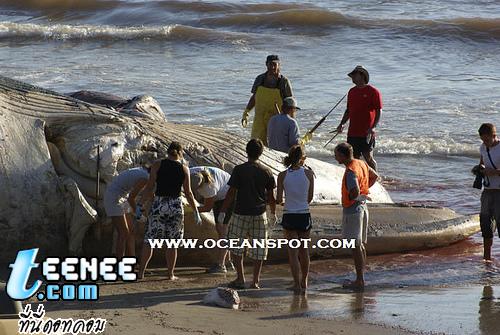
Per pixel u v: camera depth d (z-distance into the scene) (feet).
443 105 237.25
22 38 355.15
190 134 129.29
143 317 88.69
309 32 356.79
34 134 115.75
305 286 106.32
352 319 92.27
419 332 87.56
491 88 259.60
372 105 141.49
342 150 107.96
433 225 132.16
